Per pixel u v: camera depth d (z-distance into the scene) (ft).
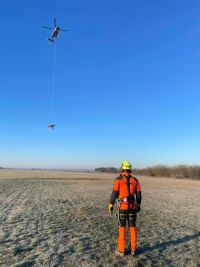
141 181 200.44
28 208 61.11
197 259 29.60
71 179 203.21
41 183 149.89
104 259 28.43
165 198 87.76
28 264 26.68
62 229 41.50
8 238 35.76
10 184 135.03
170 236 38.78
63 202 72.69
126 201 29.71
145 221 49.06
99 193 99.04
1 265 26.35
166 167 328.08
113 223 46.83
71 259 28.32
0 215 51.85
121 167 31.24
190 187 141.90
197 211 62.59
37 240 35.04
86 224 45.47
